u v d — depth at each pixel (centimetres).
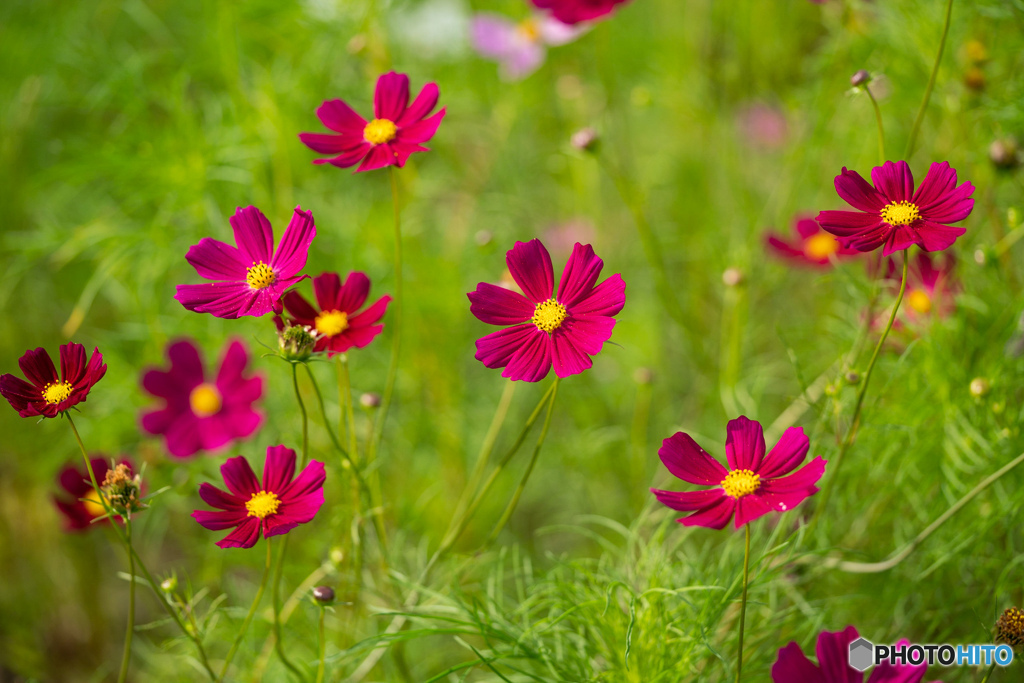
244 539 122
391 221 162
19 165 178
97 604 163
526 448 168
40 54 171
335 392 157
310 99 160
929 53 145
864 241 120
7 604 161
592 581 131
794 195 168
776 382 170
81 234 154
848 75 153
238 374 148
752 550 135
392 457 160
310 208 158
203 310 122
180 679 142
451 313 166
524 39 178
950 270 138
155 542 170
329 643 146
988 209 140
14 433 164
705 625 127
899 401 141
